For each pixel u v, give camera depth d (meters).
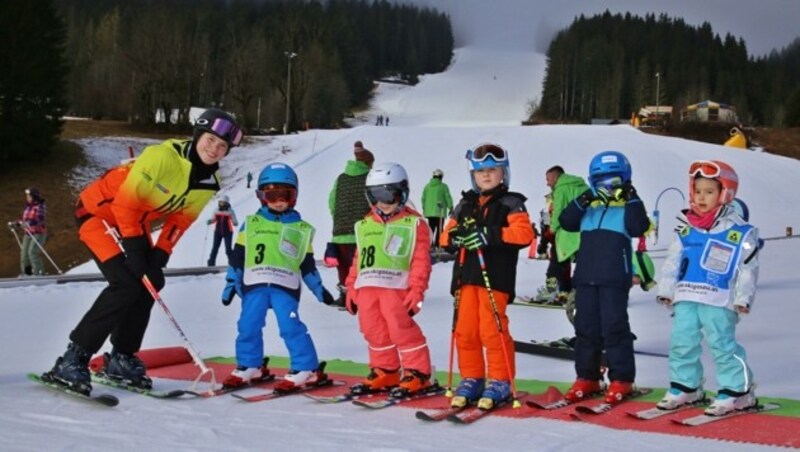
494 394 4.14
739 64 99.62
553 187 8.22
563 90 83.56
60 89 30.42
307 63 56.34
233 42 61.00
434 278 12.14
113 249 4.72
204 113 4.88
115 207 4.66
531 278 12.65
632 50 95.62
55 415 4.11
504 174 4.36
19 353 6.17
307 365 4.84
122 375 4.94
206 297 9.92
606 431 3.64
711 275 4.02
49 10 31.61
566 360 6.04
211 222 14.70
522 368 5.69
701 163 4.09
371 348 4.75
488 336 4.23
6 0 29.42
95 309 4.66
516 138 30.05
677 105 81.69
